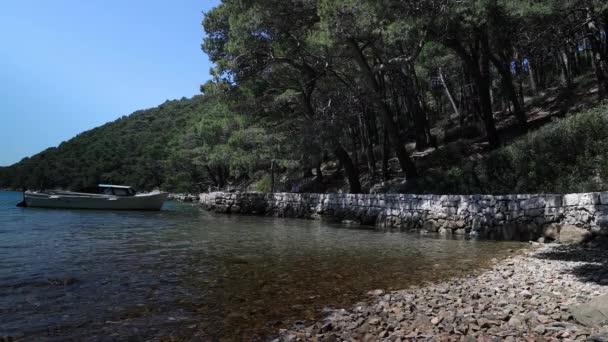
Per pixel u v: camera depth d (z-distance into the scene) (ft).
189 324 17.61
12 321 17.62
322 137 71.05
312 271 28.84
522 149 56.44
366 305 20.44
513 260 32.30
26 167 307.99
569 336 14.65
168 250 37.63
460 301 20.44
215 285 24.47
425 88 135.74
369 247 40.75
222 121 126.11
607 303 16.17
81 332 16.47
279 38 75.36
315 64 82.53
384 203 66.85
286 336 15.97
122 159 288.92
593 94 84.64
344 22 60.34
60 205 103.91
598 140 48.39
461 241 45.83
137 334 16.35
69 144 346.54
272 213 94.58
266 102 88.89
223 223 70.54
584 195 39.83
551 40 71.56
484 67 76.38
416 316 17.95
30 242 41.70
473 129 101.30
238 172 134.51
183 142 203.21
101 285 23.99
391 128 76.54
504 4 60.39
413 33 59.93
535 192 51.24
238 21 72.84
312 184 115.44
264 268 29.71
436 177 68.80
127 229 56.90
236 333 16.60
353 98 79.05
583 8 63.00
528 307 18.97
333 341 15.34
